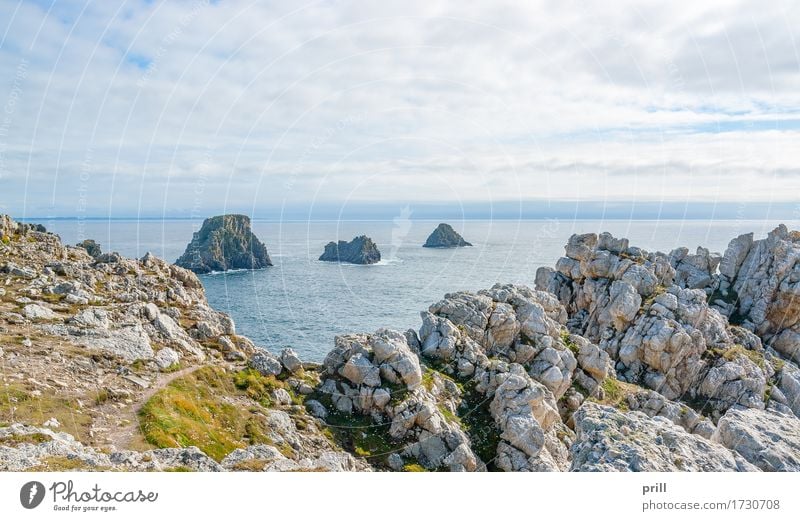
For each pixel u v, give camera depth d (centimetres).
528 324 6612
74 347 4397
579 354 6644
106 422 3588
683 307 7712
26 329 4506
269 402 4741
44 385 3759
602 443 3089
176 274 6694
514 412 5100
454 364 5816
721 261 9419
